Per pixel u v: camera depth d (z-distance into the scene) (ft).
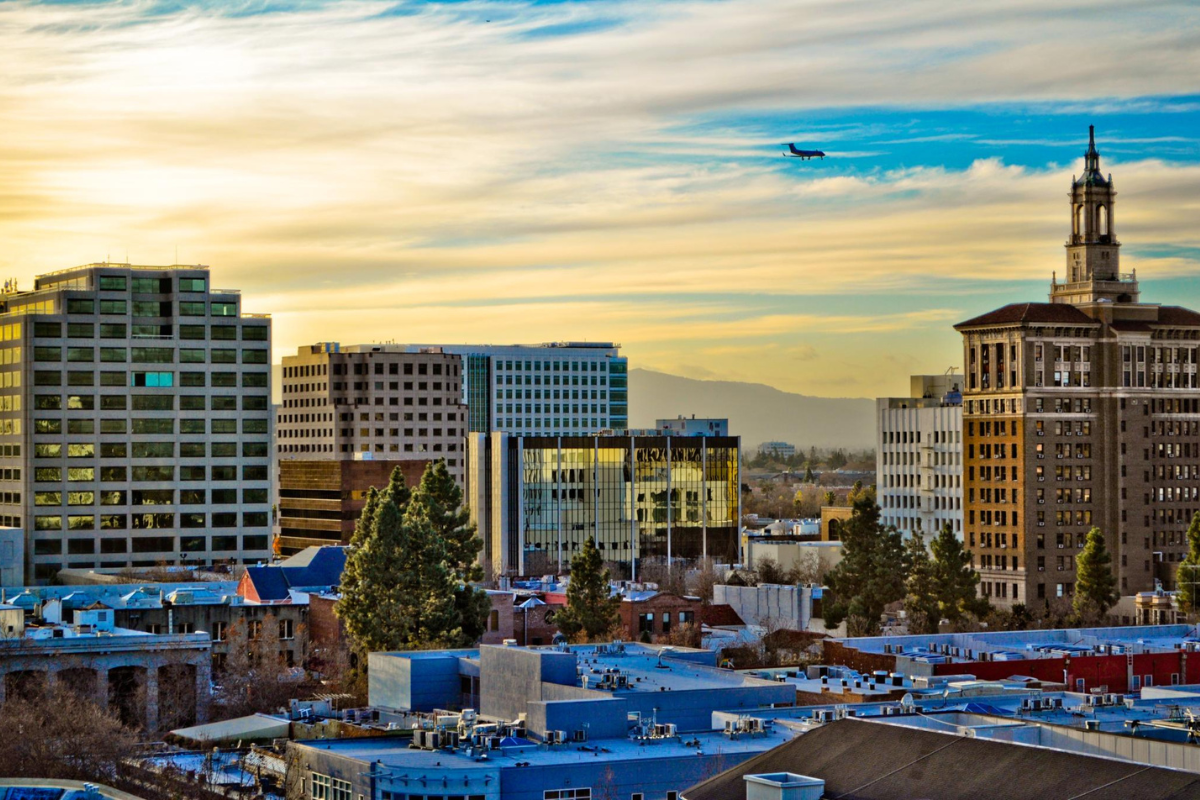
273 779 645.51
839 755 453.17
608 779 553.23
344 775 566.77
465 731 605.73
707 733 622.95
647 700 633.20
